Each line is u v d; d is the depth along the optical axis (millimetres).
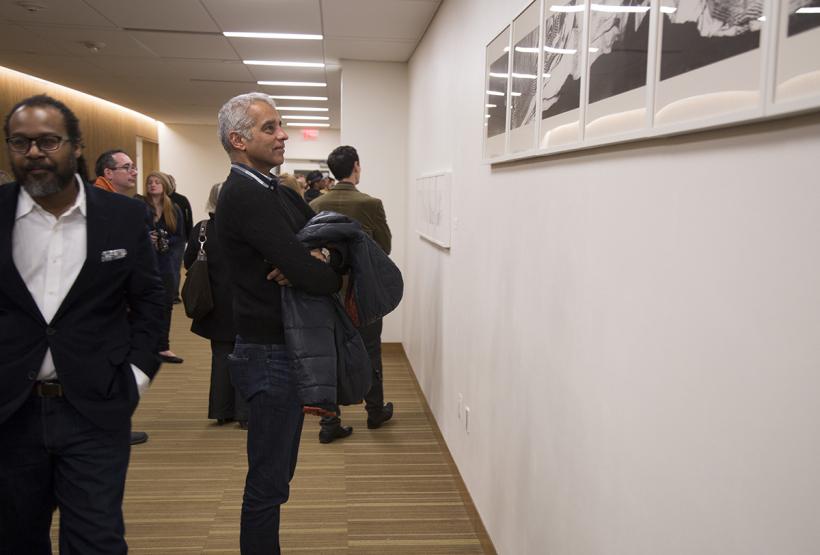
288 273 1778
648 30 1135
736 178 917
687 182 1049
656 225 1154
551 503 1744
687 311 1048
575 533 1562
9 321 1531
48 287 1572
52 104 1503
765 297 851
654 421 1162
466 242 2961
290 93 8453
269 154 1873
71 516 1595
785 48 774
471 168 2855
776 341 829
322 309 1870
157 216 5527
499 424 2324
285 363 1905
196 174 13664
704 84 956
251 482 1956
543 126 1775
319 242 1872
